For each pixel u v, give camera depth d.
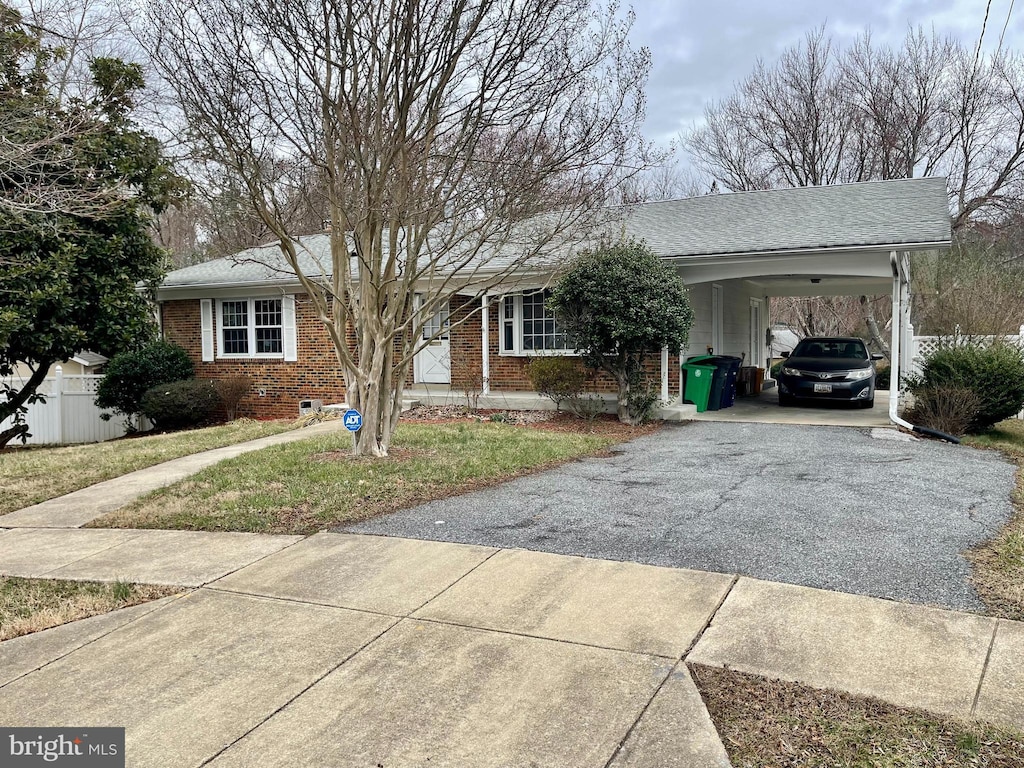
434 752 2.92
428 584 4.70
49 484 8.23
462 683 3.44
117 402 15.98
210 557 5.37
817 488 7.26
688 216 14.94
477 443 9.85
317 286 9.14
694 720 3.09
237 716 3.21
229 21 7.45
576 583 4.64
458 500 6.91
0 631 4.16
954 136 26.08
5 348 11.78
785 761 2.83
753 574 4.73
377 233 8.27
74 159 10.34
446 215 11.00
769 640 3.79
